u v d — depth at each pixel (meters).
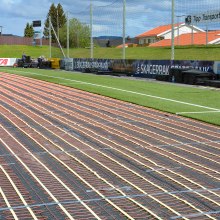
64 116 13.66
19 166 7.97
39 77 31.00
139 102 16.84
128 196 6.47
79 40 71.81
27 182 7.07
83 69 39.16
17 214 5.77
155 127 11.95
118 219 5.63
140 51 47.34
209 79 24.03
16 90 21.67
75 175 7.48
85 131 11.30
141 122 12.71
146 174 7.59
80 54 55.34
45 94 19.91
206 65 24.92
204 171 7.83
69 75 33.41
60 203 6.17
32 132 11.08
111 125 12.20
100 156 8.76
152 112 14.58
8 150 9.15
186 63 26.34
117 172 7.68
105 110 15.00
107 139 10.36
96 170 7.77
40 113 14.21
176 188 6.88
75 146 9.59
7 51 71.19
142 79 28.88
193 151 9.31
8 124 12.13
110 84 24.83
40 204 6.13
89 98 18.41
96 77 30.83
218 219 5.64
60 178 7.30
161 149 9.44
